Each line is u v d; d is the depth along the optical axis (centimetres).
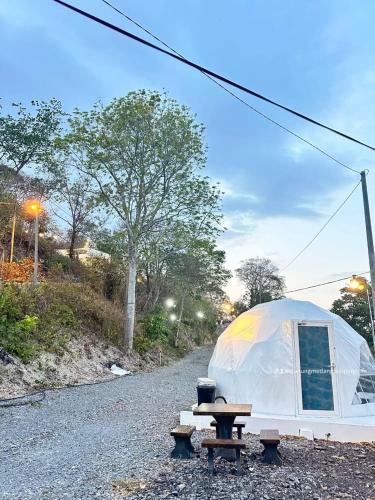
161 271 3055
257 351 812
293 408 765
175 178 2106
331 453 594
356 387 782
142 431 731
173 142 2061
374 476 482
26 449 596
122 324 2042
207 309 4397
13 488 430
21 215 2320
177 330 3044
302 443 657
